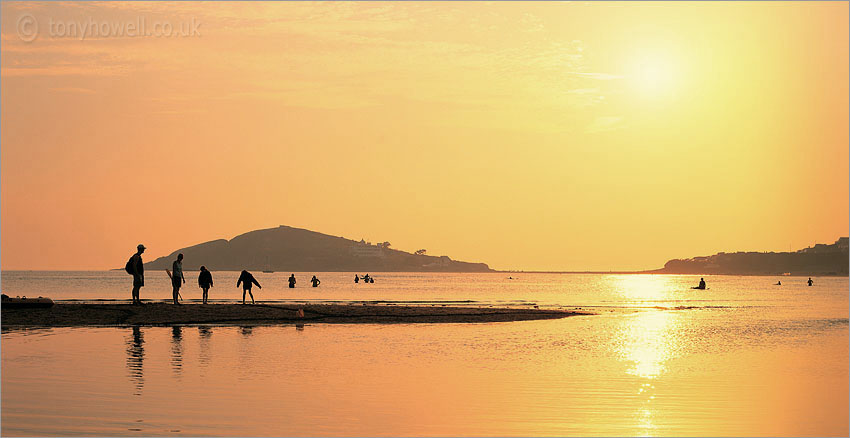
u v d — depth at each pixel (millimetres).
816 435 22281
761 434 22266
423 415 23875
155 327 50312
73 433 20922
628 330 53906
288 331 49031
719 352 40625
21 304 58719
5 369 31203
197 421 22516
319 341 43219
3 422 22062
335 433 21516
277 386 28188
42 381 28469
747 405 26031
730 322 63844
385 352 38562
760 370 33812
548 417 23797
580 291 182500
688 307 94000
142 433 21062
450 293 145750
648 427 22703
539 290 188125
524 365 34469
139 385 27875
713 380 30891
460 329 52844
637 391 28188
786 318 70312
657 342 45531
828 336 50719
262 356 36125
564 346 42469
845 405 26125
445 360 35812
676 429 22609
